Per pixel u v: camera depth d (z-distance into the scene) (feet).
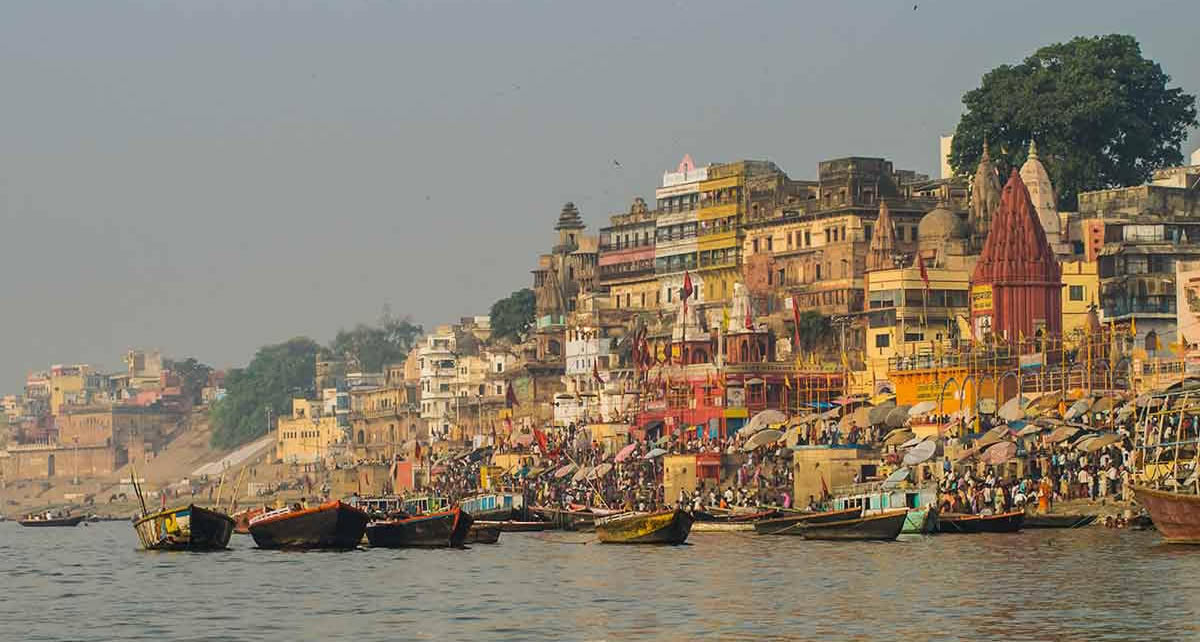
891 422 501.56
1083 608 278.05
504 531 511.81
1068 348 517.14
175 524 431.43
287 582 347.77
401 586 335.88
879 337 592.19
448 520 422.41
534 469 613.11
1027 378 501.56
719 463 532.73
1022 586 305.94
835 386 587.68
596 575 348.18
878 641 255.09
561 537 472.03
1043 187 627.87
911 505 420.36
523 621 281.54
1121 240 594.65
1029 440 456.86
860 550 382.63
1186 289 524.93
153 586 348.18
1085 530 408.46
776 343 643.04
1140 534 390.63
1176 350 492.95
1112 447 436.76
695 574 344.49
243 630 278.67
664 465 545.85
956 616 274.98
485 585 334.65
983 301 555.69
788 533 426.10
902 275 587.27
